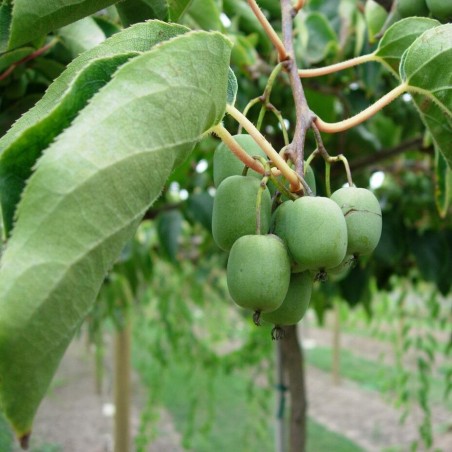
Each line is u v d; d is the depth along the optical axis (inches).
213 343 61.3
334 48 17.9
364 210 8.7
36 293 5.2
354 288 26.4
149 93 6.3
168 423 70.1
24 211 5.3
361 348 131.4
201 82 6.8
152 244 35.3
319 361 116.9
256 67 17.7
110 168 5.8
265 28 9.3
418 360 38.0
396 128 25.8
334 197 8.9
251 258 7.7
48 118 6.0
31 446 64.6
